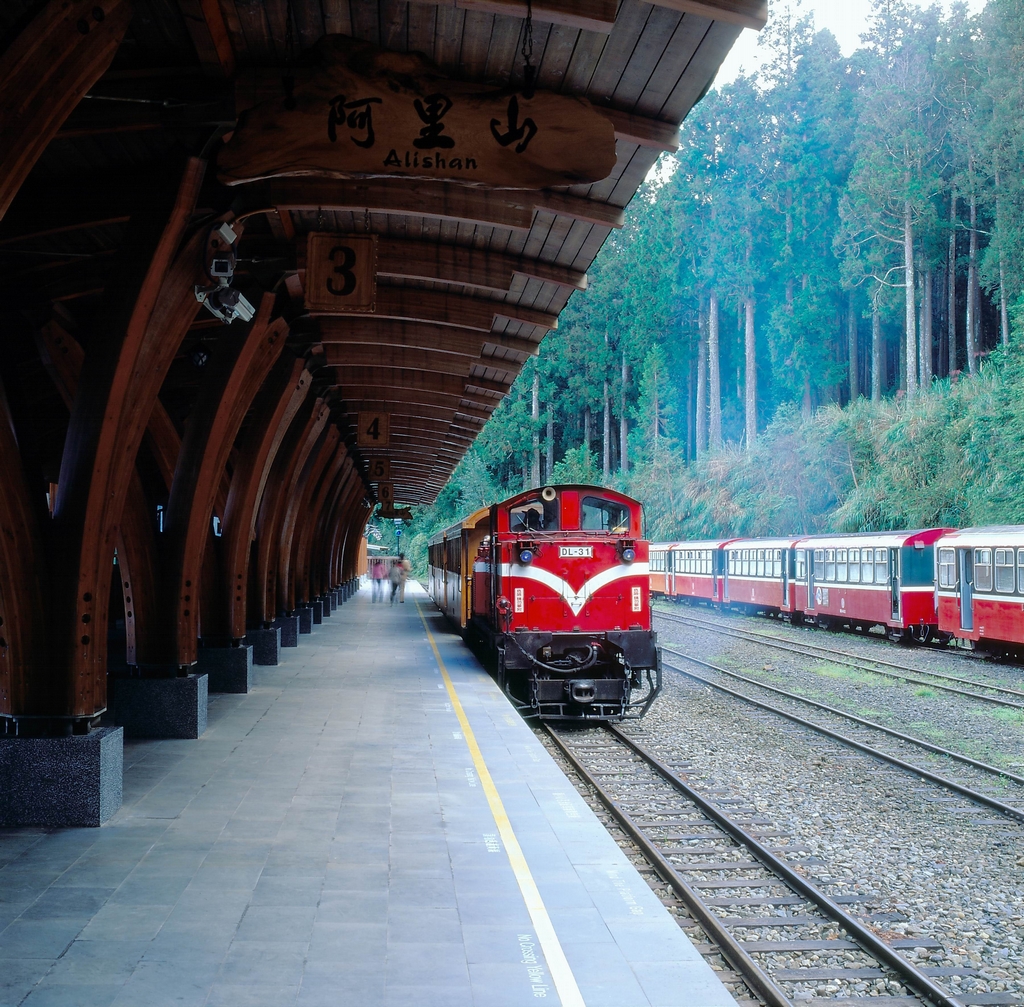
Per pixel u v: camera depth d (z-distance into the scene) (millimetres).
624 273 79688
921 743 12578
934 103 57750
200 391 10086
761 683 18062
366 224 9898
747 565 34938
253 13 6113
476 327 12219
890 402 42156
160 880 5992
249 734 10672
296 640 20578
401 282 11969
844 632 29391
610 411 83688
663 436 65688
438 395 18938
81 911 5465
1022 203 48031
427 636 23594
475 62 6773
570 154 5785
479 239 10148
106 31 5160
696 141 66438
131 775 8750
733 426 70688
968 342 53625
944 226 53656
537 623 13891
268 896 5723
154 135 7117
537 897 5738
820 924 6676
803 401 59594
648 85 6891
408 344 13234
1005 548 20641
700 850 8312
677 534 51438
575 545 13992
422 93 5758
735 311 68500
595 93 7086
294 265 9875
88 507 7117
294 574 22109
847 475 40000
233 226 8070
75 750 7145
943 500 32375
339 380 16859
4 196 5098
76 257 8047
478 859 6434
